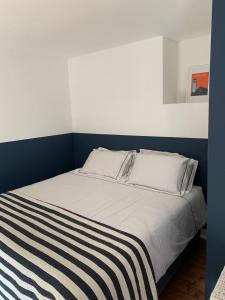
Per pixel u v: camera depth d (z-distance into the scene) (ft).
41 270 3.97
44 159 10.74
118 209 6.27
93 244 4.67
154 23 7.04
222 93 4.08
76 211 6.25
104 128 10.68
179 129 8.46
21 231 5.21
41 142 10.55
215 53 4.05
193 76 8.64
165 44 8.37
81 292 3.56
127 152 9.24
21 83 9.57
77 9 5.94
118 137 10.17
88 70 10.68
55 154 11.20
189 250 7.22
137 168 8.20
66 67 11.34
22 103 9.68
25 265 4.14
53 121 10.98
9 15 6.17
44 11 5.99
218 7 3.89
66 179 9.01
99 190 7.73
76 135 11.81
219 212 4.48
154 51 8.50
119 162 8.92
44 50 9.82
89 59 10.53
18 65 9.39
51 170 11.08
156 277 5.11
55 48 9.53
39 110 10.34
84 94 11.09
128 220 5.65
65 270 3.93
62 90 11.26
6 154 9.34
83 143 11.59
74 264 4.08
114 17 6.53
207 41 8.25
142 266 4.59
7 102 9.18
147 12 6.25
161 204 6.52
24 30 7.34
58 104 11.14
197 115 7.99
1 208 6.48
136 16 6.49
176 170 7.40
